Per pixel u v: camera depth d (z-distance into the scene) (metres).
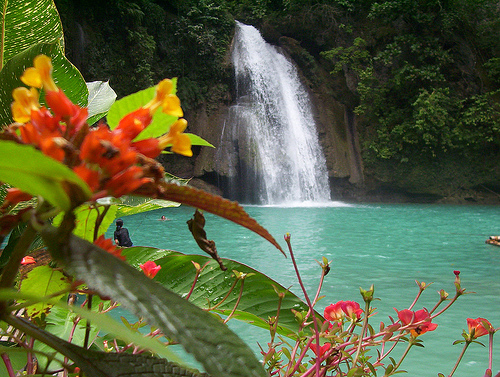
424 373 3.59
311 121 24.36
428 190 23.47
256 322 1.22
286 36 25.88
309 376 0.98
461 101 23.06
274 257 9.76
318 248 10.87
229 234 13.22
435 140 22.67
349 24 24.41
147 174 0.38
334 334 0.97
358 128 24.59
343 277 7.66
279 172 22.72
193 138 0.46
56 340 0.41
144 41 21.45
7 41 0.83
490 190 23.45
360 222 15.84
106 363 0.41
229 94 23.92
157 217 17.20
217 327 0.34
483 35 23.30
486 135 22.97
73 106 0.41
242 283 1.08
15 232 0.77
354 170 24.20
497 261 9.16
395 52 23.11
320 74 25.17
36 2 0.80
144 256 1.24
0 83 0.67
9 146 0.28
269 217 17.12
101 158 0.35
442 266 8.65
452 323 5.05
